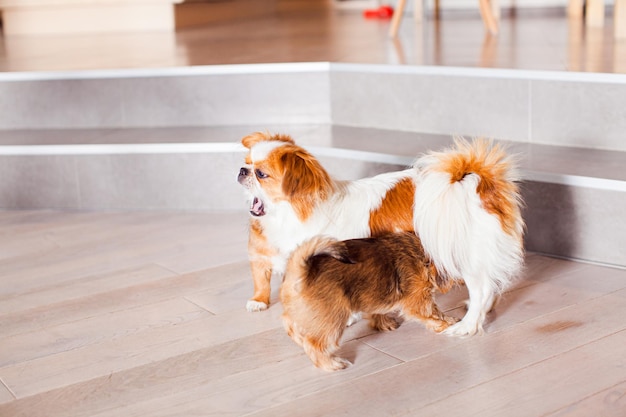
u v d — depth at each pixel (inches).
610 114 115.6
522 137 125.9
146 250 120.7
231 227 130.6
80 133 151.9
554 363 78.1
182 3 247.0
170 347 86.8
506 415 69.0
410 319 86.3
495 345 83.0
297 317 77.2
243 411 72.2
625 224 101.3
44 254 120.8
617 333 84.1
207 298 100.9
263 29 237.3
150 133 148.7
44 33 246.5
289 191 85.5
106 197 143.9
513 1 269.4
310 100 149.5
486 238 83.1
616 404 69.9
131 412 73.2
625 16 162.9
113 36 229.8
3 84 156.5
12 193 146.5
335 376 78.0
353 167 125.4
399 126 140.6
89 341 89.3
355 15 288.8
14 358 85.7
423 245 83.4
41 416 73.3
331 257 77.9
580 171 105.5
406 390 74.5
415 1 234.5
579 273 102.2
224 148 136.8
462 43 171.9
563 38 171.8
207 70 150.4
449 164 84.7
